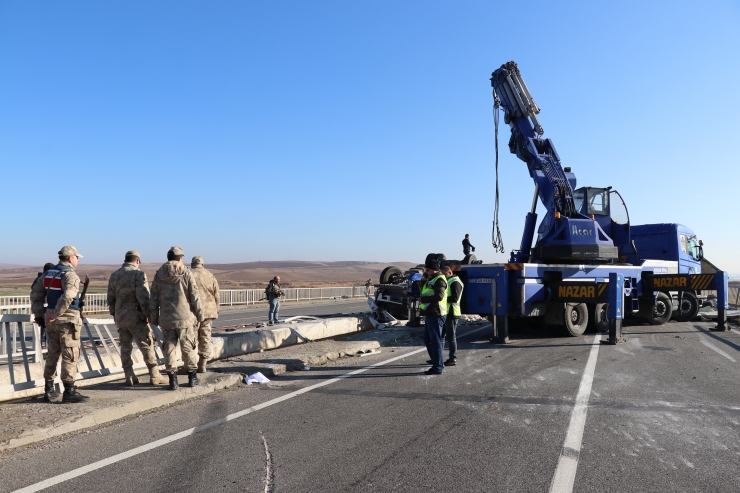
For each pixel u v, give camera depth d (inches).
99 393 259.8
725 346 441.1
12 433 195.2
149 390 266.1
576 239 495.8
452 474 162.9
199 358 311.4
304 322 508.4
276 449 186.9
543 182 528.4
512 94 539.2
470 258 577.9
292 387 291.6
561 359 376.2
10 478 163.0
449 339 355.6
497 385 289.9
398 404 249.1
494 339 469.4
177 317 268.7
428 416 227.9
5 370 266.7
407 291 597.6
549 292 488.1
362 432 205.8
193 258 319.9
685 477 160.6
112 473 166.1
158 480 160.2
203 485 156.1
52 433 203.0
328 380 310.0
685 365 351.3
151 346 279.9
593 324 533.3
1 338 323.3
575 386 286.2
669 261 636.1
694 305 661.3
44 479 161.9
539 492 150.1
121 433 208.5
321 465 171.0
